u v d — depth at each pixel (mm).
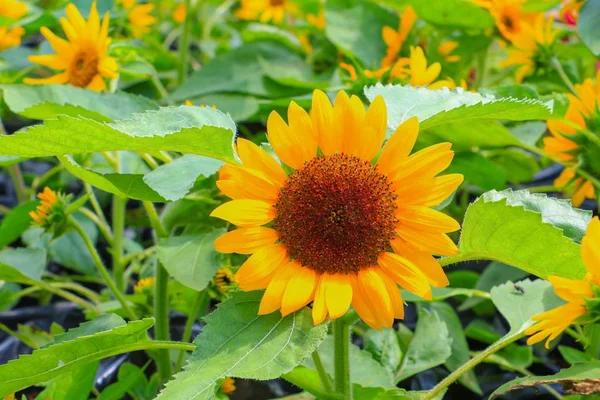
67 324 1251
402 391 807
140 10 1617
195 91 1439
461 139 1069
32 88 1020
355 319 764
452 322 1056
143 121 739
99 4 1449
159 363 955
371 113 739
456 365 1030
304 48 1549
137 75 1190
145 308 1045
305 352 690
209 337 699
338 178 724
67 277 1359
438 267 717
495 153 1295
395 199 728
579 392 717
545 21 1404
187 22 1595
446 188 727
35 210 1046
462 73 1318
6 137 698
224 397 966
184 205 913
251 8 1955
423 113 807
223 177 875
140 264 1351
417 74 1042
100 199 1553
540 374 1126
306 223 715
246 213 719
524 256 721
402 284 709
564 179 1076
